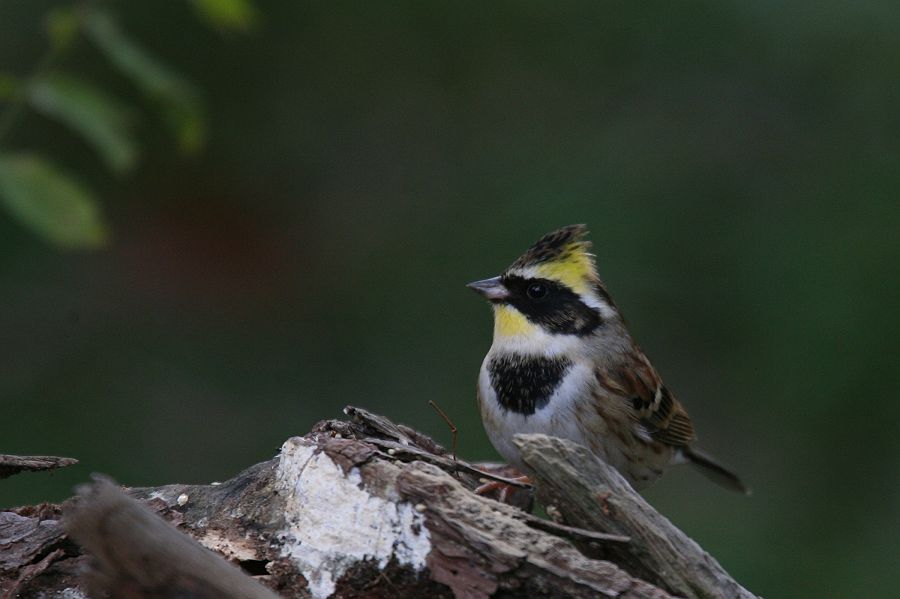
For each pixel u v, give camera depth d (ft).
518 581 19.30
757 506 39.83
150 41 46.96
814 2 41.81
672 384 43.01
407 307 46.37
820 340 39.06
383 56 48.96
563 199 43.91
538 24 47.39
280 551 21.09
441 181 49.39
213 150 49.42
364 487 20.79
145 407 44.70
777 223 42.39
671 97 46.88
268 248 50.08
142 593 16.84
